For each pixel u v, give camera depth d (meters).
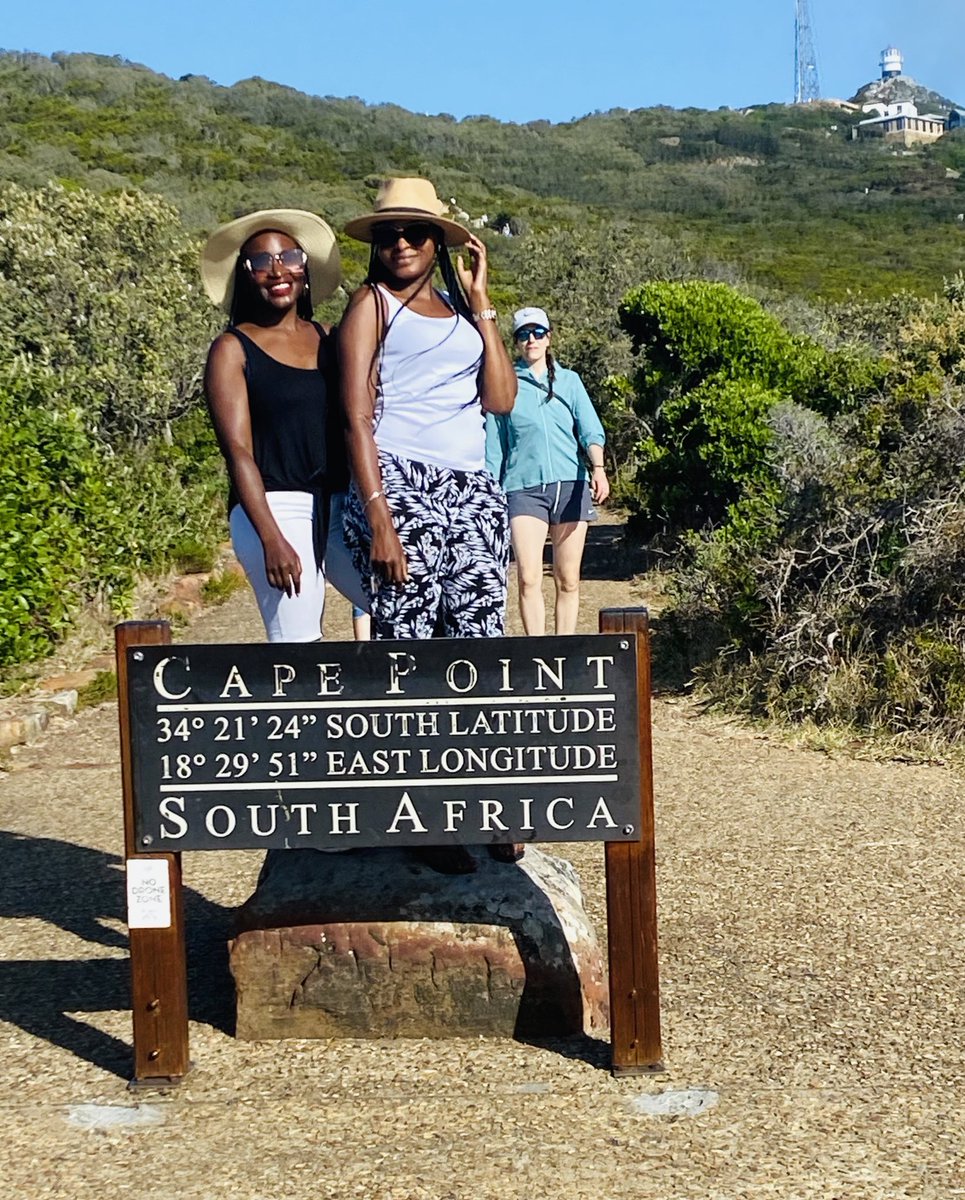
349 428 3.72
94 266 19.78
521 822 3.40
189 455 17.44
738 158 115.94
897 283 53.62
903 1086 3.36
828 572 7.37
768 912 4.55
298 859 3.94
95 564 9.93
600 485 6.53
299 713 3.38
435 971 3.67
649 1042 3.45
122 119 88.25
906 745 6.55
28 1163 3.09
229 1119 3.27
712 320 13.23
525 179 96.31
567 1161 3.03
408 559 3.82
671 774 6.27
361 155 89.81
